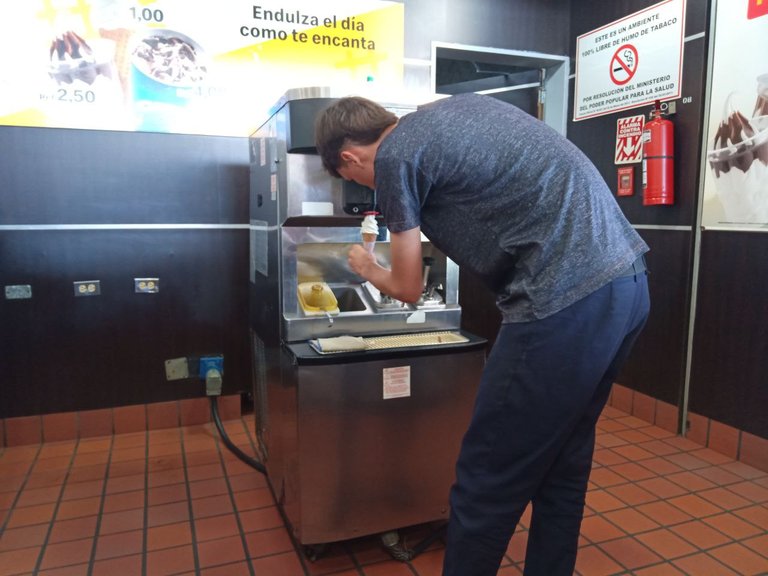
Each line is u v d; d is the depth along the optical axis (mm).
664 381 2789
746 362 2393
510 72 3992
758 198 2312
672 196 2686
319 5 2756
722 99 2434
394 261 1311
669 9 2650
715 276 2510
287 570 1709
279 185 1776
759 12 2266
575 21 3238
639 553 1785
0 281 2461
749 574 1683
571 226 1146
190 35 2582
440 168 1198
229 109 2682
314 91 1637
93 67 2471
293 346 1715
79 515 1995
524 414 1199
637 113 2859
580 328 1144
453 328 1951
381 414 1693
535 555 1416
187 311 2738
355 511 1717
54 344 2562
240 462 2418
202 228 2717
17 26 2355
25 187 2451
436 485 1801
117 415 2682
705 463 2414
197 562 1738
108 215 2572
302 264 1973
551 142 1203
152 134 2596
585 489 1395
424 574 1699
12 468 2344
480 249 1251
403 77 2953
